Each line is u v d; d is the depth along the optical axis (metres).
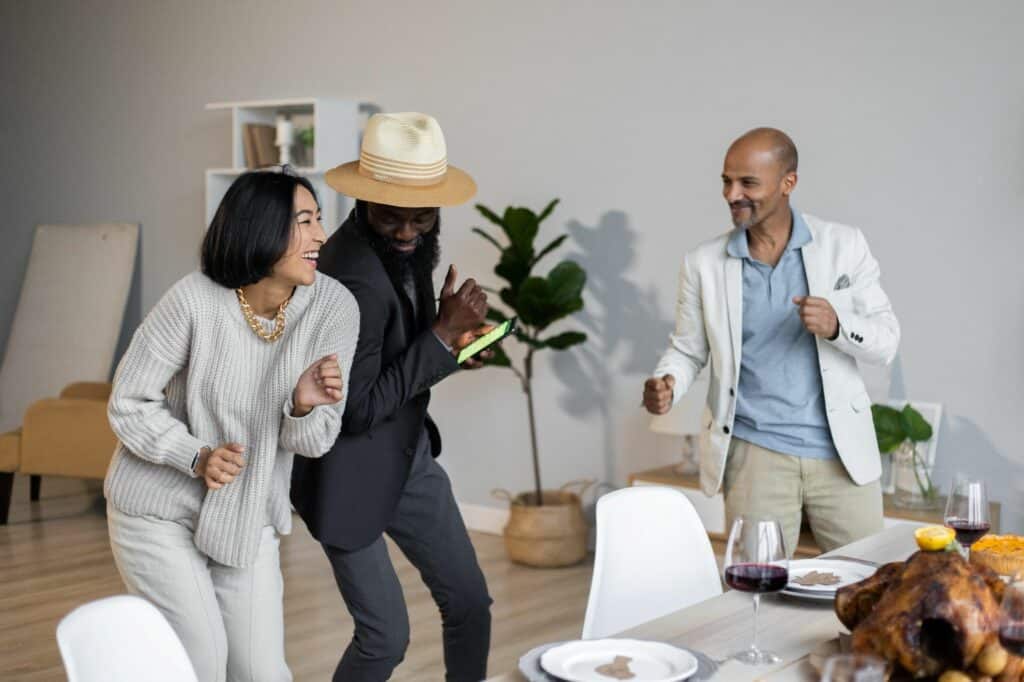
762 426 3.40
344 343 2.71
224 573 2.68
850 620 1.96
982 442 4.97
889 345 3.31
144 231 7.93
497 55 6.26
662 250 5.79
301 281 2.55
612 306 5.97
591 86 5.96
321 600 5.18
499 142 6.29
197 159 7.64
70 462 6.46
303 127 7.03
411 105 6.61
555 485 6.23
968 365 4.99
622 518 2.74
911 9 5.04
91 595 5.22
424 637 4.69
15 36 8.50
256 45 7.27
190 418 2.60
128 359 2.55
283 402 2.61
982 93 4.89
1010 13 4.82
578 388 6.11
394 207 2.92
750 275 3.42
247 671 2.69
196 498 2.60
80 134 8.21
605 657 1.97
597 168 5.97
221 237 2.49
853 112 5.20
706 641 2.13
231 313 2.56
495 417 6.41
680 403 5.22
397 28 6.63
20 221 8.59
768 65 5.42
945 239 5.01
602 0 5.89
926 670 1.78
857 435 3.34
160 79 7.77
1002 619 1.70
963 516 2.40
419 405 3.02
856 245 3.40
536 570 5.74
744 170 3.29
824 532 3.43
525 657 1.97
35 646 4.54
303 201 2.54
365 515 2.94
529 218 5.68
